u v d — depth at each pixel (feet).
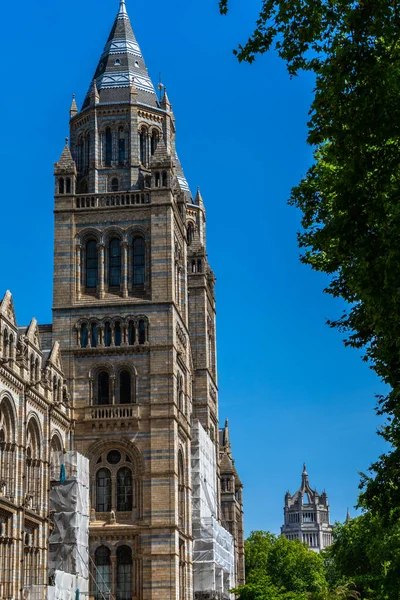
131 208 313.94
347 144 108.88
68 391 299.58
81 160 333.62
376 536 296.51
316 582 605.31
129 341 304.71
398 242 108.27
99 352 303.68
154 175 315.58
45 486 257.34
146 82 344.69
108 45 350.02
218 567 356.79
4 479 229.66
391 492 164.04
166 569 284.41
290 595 344.28
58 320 307.78
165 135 336.90
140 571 285.84
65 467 274.57
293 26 113.29
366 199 110.52
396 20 105.40
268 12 114.83
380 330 116.26
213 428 411.95
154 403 297.94
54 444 281.95
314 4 111.45
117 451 298.15
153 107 336.08
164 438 295.07
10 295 236.84
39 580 249.75
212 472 386.73
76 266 312.71
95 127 329.11
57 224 315.37
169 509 289.12
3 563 224.12
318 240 115.55
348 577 422.00
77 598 264.93
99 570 287.69
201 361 398.01
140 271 312.09
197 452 349.00
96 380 304.30
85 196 316.81
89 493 293.84
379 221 111.14
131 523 289.94
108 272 312.50
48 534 260.01
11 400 231.71
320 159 181.27
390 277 107.04
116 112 330.54
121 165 326.65
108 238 314.35
